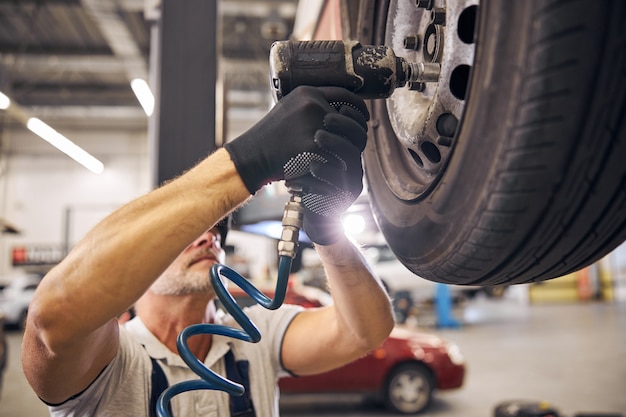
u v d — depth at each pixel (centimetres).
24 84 1276
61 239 1473
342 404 488
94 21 907
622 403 479
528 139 47
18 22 995
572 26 44
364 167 89
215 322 127
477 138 52
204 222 61
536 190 49
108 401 100
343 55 61
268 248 1175
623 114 46
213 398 109
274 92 65
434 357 461
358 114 61
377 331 105
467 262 59
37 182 1486
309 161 58
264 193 160
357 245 107
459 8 59
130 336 111
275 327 123
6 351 485
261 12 916
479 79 51
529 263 58
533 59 45
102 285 61
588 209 51
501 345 770
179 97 171
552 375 587
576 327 923
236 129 1394
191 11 174
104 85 1306
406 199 71
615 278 1480
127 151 1513
